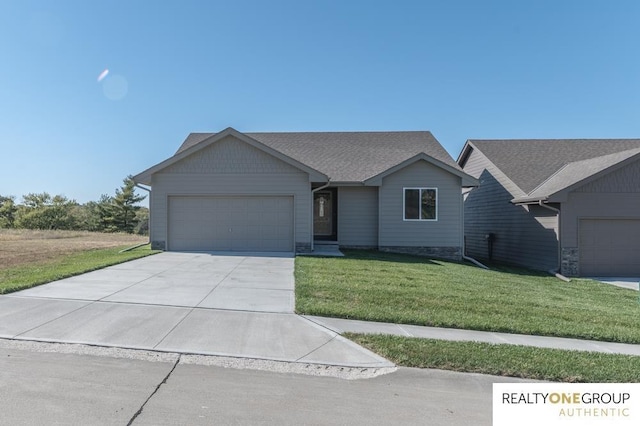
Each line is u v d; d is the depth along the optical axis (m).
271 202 13.98
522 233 15.60
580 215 13.16
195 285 8.01
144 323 5.46
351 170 16.31
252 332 5.22
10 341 4.71
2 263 10.64
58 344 4.64
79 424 2.94
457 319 6.06
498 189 17.48
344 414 3.22
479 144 19.56
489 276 11.06
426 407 3.39
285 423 3.04
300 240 13.87
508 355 4.57
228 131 13.70
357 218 15.76
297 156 17.64
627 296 9.41
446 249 15.07
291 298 7.05
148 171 13.79
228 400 3.41
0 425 2.88
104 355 4.37
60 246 16.02
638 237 13.13
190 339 4.89
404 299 7.16
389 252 14.88
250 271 9.80
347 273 9.64
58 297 6.74
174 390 3.57
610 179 13.13
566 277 12.75
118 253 13.03
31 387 3.55
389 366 4.28
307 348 4.73
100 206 43.78
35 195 43.00
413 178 15.19
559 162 17.33
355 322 5.85
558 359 4.50
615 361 4.51
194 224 14.03
